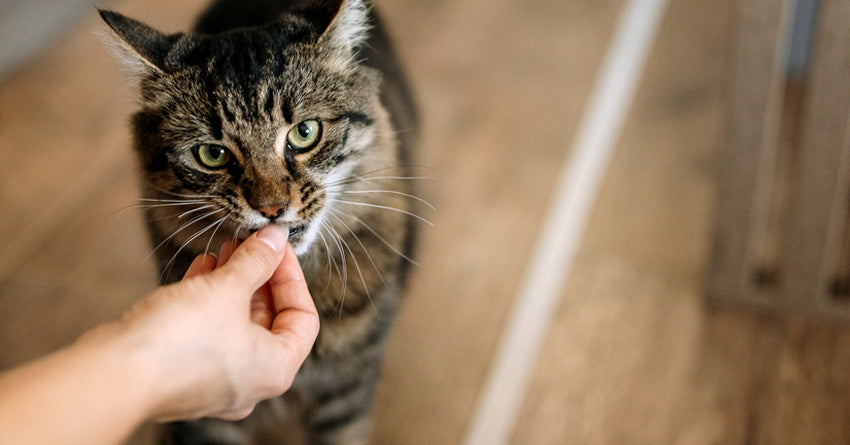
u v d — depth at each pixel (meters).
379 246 0.47
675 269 0.62
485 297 0.60
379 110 0.45
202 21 0.52
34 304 0.61
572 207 0.65
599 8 0.77
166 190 0.42
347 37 0.43
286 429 0.56
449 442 0.54
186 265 0.45
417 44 0.75
